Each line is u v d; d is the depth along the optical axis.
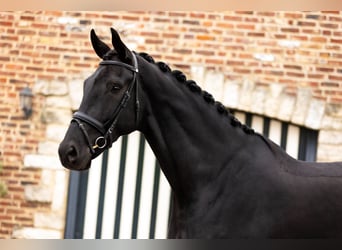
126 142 7.82
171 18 7.68
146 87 4.34
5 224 7.70
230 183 4.27
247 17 7.61
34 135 7.75
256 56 7.58
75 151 4.17
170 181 4.37
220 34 7.63
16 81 7.80
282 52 7.55
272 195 4.25
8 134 7.75
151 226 7.74
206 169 4.29
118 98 4.26
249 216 4.22
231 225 4.21
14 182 7.73
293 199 4.26
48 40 7.80
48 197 7.68
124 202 7.79
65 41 7.79
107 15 7.76
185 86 4.40
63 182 7.69
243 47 7.60
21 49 7.82
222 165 4.30
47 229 7.67
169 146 4.32
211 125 4.35
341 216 4.29
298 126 7.58
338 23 7.52
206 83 7.61
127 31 7.73
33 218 7.69
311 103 7.50
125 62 4.32
